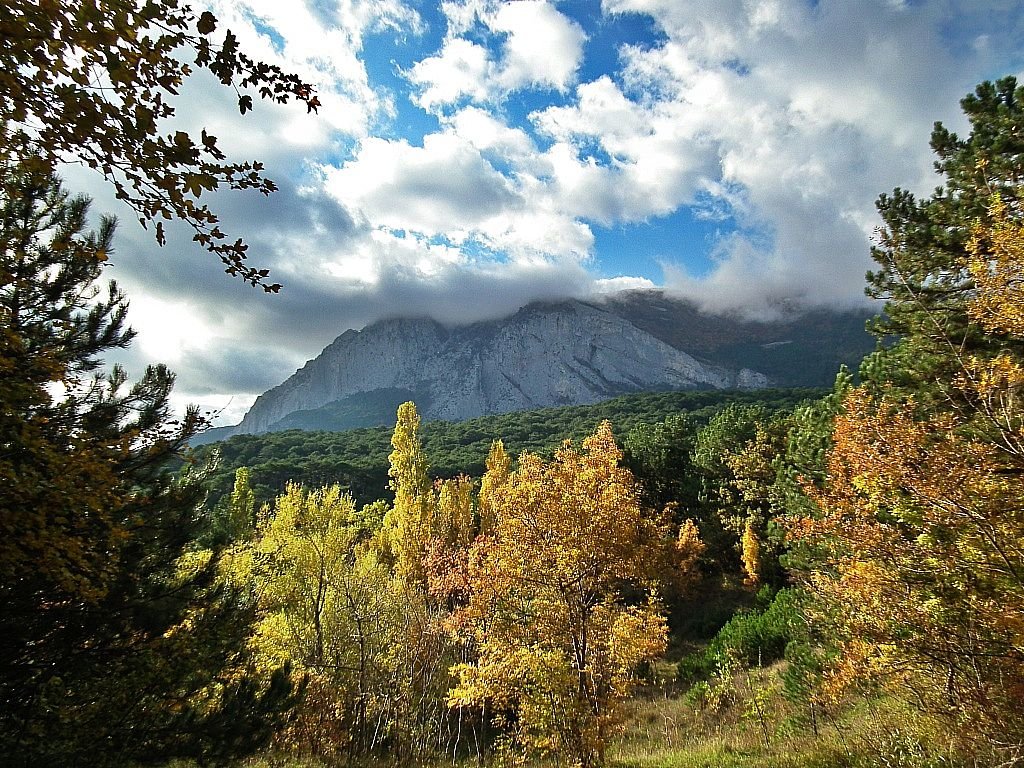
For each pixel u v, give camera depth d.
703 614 28.05
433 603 15.55
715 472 38.41
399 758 11.62
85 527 4.68
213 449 7.49
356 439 93.44
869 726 8.34
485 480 28.89
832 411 15.76
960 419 6.43
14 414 3.97
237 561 10.88
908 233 9.89
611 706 9.59
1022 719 5.17
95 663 5.39
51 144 2.63
